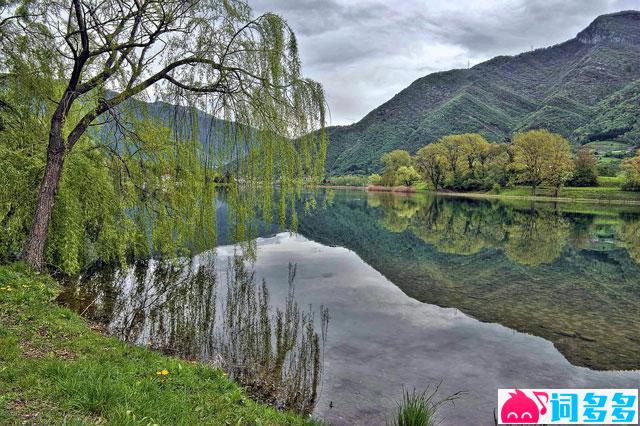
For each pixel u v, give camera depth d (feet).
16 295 26.23
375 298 42.16
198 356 26.27
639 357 29.14
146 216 39.83
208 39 33.32
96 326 29.12
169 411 14.67
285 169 34.99
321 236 88.94
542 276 56.03
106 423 12.83
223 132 35.17
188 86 33.88
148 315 33.86
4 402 13.19
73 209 37.37
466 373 25.72
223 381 20.21
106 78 33.12
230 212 37.11
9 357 16.93
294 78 33.86
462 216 144.36
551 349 30.25
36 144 36.04
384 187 373.40
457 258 68.64
